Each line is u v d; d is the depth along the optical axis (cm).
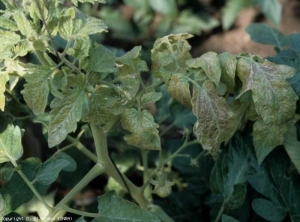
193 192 60
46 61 41
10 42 39
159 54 45
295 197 49
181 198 62
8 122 52
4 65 43
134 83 43
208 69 42
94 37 79
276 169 50
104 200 42
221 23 107
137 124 41
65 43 60
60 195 72
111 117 42
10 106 52
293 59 46
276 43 57
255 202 49
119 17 108
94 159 53
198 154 61
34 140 69
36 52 40
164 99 61
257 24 58
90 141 78
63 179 64
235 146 51
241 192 49
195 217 61
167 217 52
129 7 112
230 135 46
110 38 106
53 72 41
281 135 46
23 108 54
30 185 43
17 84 54
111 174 48
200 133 43
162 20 107
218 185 51
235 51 102
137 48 44
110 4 111
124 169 67
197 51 103
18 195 48
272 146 46
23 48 39
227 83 44
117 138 63
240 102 45
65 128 39
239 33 105
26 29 39
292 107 42
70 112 39
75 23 39
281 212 49
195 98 42
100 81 42
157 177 57
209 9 110
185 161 61
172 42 47
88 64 40
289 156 49
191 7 110
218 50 103
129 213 42
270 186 49
